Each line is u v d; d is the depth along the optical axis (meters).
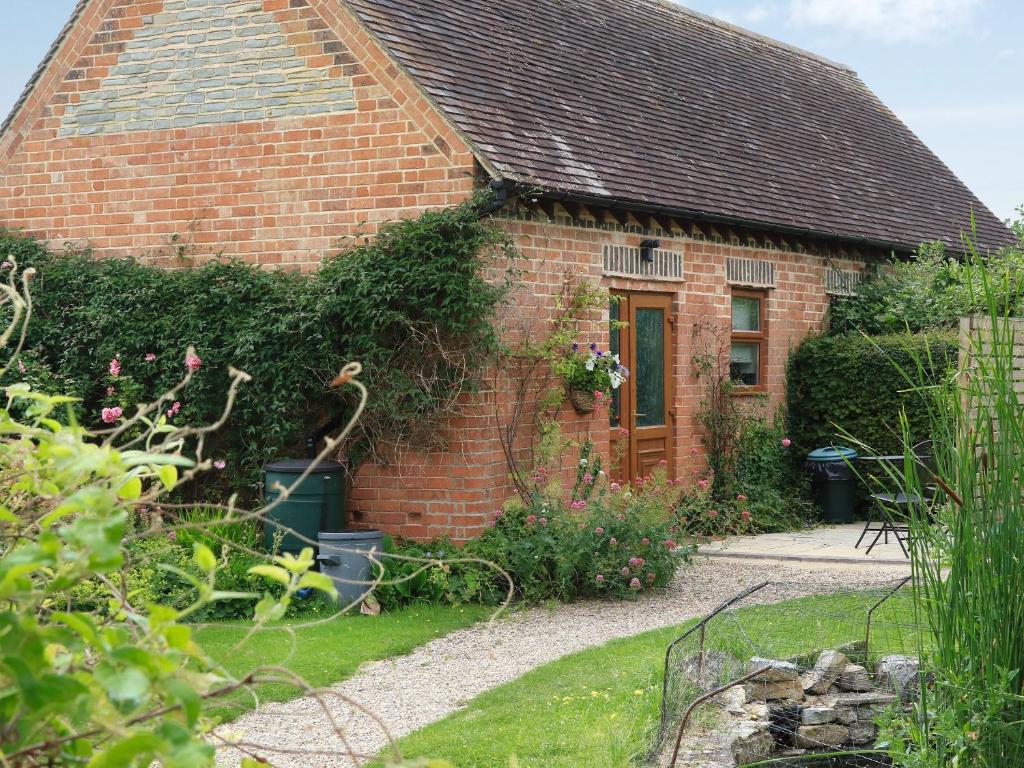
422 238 11.00
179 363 11.64
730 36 20.97
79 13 13.08
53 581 2.17
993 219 22.25
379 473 11.59
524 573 10.62
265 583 9.89
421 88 11.37
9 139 13.38
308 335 11.30
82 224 13.05
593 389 12.52
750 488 15.21
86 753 2.22
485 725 6.66
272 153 12.13
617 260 13.24
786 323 16.47
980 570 4.78
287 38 12.06
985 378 4.98
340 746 6.54
